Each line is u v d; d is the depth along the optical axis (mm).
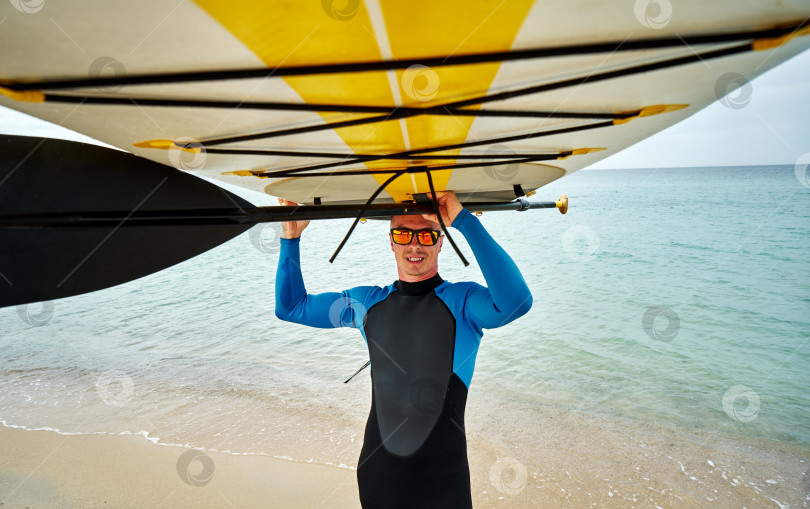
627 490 3850
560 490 3844
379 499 1773
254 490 3715
